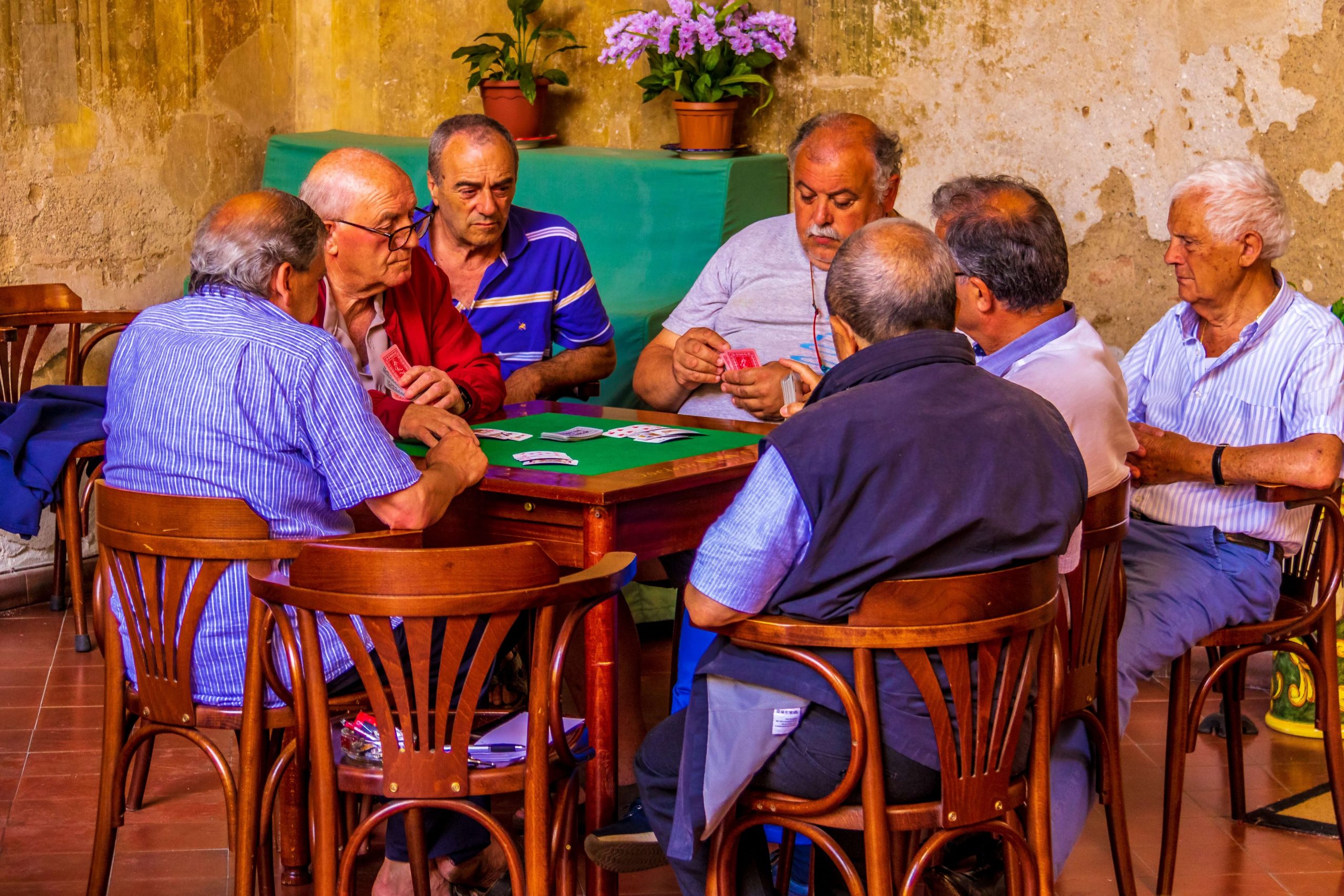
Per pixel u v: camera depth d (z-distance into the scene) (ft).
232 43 20.39
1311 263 15.19
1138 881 11.11
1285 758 13.44
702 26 17.95
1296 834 11.89
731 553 7.56
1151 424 12.80
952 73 17.52
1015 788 8.09
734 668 7.80
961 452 7.45
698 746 7.91
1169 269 16.31
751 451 10.77
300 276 9.36
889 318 7.78
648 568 14.75
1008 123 17.24
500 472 9.94
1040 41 16.83
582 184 18.81
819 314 13.99
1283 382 11.71
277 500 8.89
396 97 21.58
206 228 9.20
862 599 7.47
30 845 11.30
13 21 17.06
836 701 7.64
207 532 8.76
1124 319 16.76
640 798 8.95
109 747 9.46
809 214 13.43
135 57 18.75
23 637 16.29
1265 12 15.12
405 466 9.03
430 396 11.66
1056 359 9.54
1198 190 11.63
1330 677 11.35
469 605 7.59
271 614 8.44
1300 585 11.98
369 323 11.97
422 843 9.51
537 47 20.57
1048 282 9.57
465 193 14.05
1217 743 13.76
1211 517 11.75
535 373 14.51
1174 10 15.79
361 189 11.30
